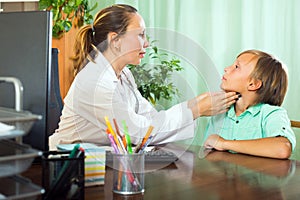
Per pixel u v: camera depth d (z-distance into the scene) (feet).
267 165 4.17
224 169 3.97
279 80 5.73
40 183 3.24
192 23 8.98
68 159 2.84
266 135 5.37
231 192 3.21
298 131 7.76
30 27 3.67
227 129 5.67
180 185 3.39
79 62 4.53
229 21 8.58
